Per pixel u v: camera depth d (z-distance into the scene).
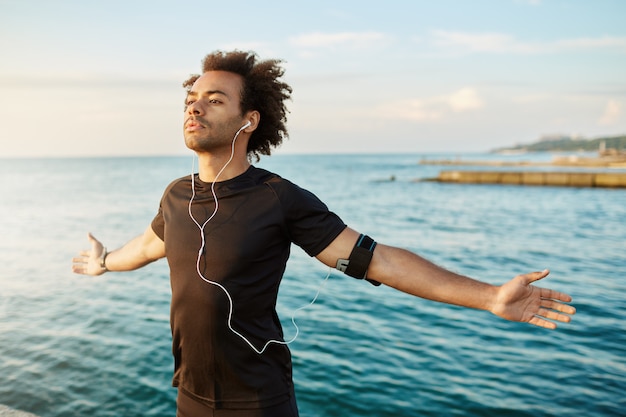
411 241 17.08
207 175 1.72
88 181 57.53
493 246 16.12
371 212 26.42
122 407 5.03
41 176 71.31
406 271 1.61
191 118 1.65
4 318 7.93
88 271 2.32
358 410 5.05
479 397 5.31
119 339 6.93
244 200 1.63
